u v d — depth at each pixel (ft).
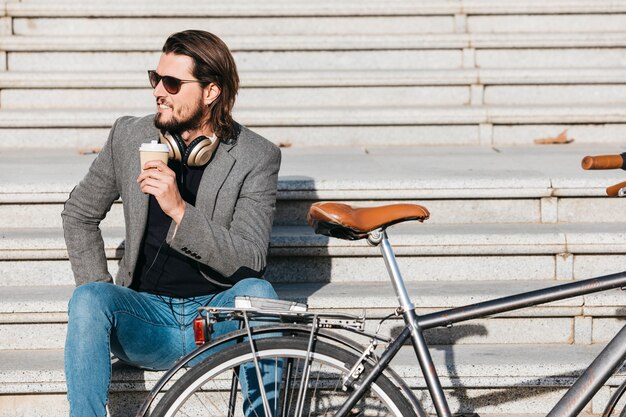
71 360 12.14
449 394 14.55
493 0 24.99
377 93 23.36
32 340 15.17
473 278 16.46
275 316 11.63
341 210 11.27
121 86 23.07
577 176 17.46
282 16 24.82
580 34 24.27
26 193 16.98
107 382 12.22
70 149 21.99
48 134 22.08
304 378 11.46
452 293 15.46
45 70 23.61
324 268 16.44
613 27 25.11
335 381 14.12
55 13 24.40
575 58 24.35
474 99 23.41
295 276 16.46
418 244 16.24
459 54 24.32
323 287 16.05
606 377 11.46
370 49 24.18
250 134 13.79
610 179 17.21
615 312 15.37
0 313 14.93
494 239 16.24
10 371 14.06
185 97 13.02
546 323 15.49
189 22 24.75
